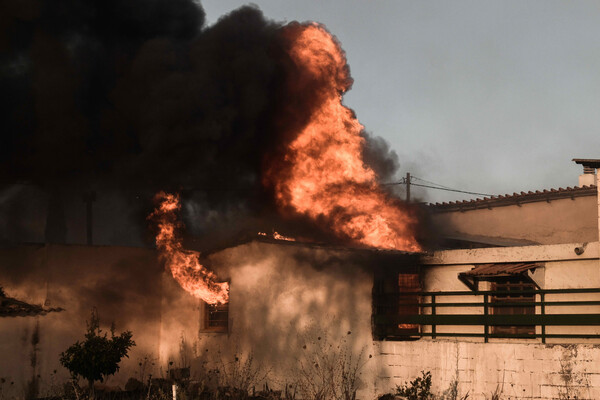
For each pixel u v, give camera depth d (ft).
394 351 52.80
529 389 46.37
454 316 50.75
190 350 66.54
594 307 47.70
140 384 64.59
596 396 43.39
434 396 50.44
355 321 55.06
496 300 52.60
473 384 48.85
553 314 46.55
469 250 53.88
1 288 63.10
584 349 44.32
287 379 57.98
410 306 55.36
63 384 60.08
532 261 50.96
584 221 78.07
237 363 61.93
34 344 60.54
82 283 64.49
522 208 83.35
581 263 49.06
